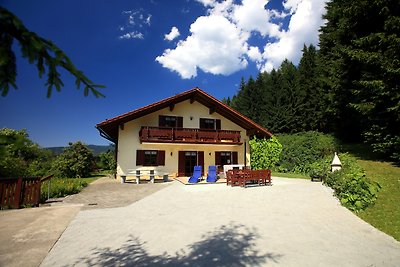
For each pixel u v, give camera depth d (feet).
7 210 26.81
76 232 19.74
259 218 23.68
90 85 7.89
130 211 26.66
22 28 6.03
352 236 18.86
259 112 126.93
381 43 43.14
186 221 22.82
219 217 24.09
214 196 35.22
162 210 27.07
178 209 27.53
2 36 6.40
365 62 45.55
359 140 69.05
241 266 13.91
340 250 16.20
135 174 53.83
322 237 18.61
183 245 17.06
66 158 72.64
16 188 28.12
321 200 31.32
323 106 78.79
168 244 17.24
